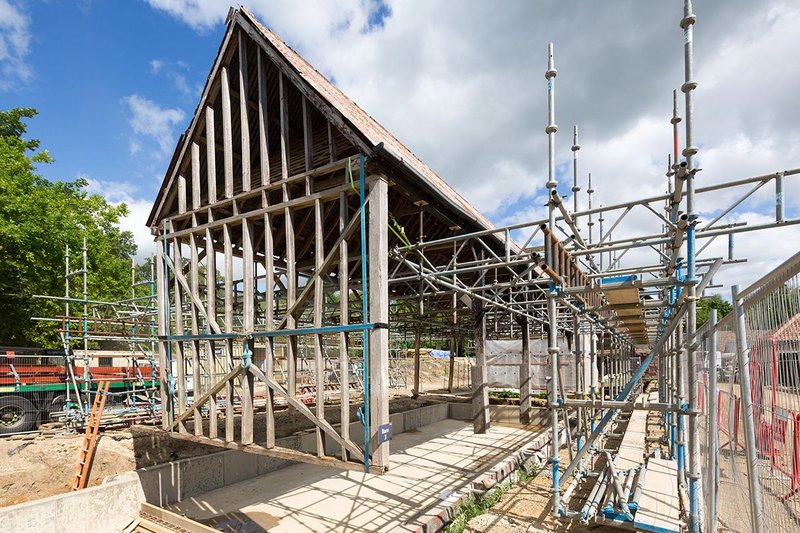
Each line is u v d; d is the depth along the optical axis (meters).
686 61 4.18
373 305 5.44
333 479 8.74
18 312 15.40
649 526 5.12
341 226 5.91
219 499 7.78
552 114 5.04
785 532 2.73
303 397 13.12
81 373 11.29
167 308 8.16
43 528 6.14
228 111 7.37
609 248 5.52
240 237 9.09
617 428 13.19
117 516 6.92
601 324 9.32
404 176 6.12
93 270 17.78
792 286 2.52
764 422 3.05
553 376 5.57
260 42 6.87
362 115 8.88
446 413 16.16
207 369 7.24
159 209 8.39
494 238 9.09
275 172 7.59
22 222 14.09
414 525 6.27
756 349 3.17
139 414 10.14
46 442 8.02
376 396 5.27
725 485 4.65
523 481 8.59
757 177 4.88
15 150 16.58
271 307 6.73
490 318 18.17
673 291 7.21
